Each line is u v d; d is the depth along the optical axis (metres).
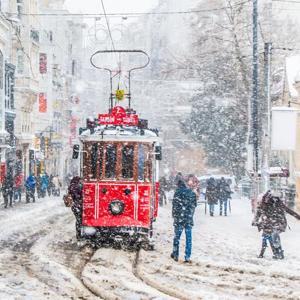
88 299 20.08
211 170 115.25
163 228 45.06
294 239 38.62
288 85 71.50
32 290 21.12
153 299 19.95
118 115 35.75
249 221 51.44
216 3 95.62
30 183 72.75
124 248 33.88
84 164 34.47
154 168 35.19
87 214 34.16
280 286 23.05
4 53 84.62
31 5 107.56
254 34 59.69
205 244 35.31
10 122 94.75
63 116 163.62
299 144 60.50
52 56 141.38
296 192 59.94
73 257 29.86
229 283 23.16
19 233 39.44
